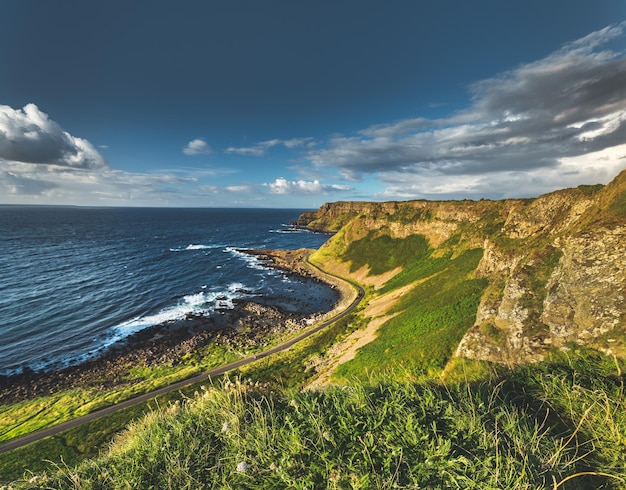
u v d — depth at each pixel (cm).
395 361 3006
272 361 4481
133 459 504
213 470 462
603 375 712
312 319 6500
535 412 593
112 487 468
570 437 464
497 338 2314
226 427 515
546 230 3738
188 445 509
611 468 434
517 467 396
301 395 608
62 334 5475
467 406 505
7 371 4347
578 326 1695
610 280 1681
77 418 3316
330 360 4269
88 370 4438
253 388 681
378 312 5925
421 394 562
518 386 690
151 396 3703
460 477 381
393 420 491
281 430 488
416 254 9156
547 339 1817
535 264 2581
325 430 476
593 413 541
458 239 7800
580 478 433
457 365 2291
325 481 412
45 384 4094
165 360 4731
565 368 761
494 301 2880
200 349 5081
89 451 2823
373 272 9488
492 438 439
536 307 2208
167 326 5919
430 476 397
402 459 414
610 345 1416
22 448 2880
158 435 547
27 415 3412
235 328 5919
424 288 5956
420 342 3338
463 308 3991
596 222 2069
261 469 436
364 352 3909
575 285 1850
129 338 5403
